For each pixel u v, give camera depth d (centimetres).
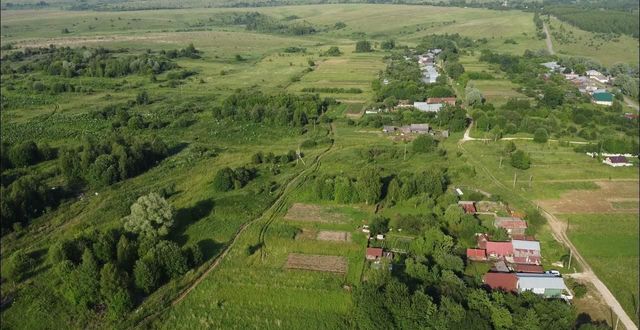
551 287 6594
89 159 10562
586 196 9662
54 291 6712
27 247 7869
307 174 10812
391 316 5953
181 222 8688
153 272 6694
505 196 9638
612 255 7681
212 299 6631
